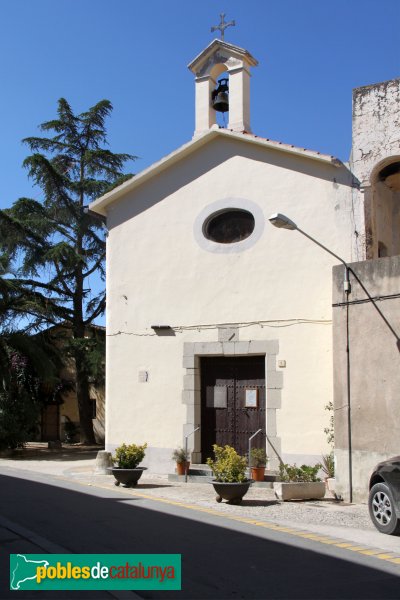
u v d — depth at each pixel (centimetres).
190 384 1341
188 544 686
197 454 1319
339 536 754
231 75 1444
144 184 1488
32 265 2378
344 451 1041
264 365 1294
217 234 1386
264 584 548
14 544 682
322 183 1256
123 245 1491
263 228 1308
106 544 680
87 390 2484
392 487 764
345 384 1057
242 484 977
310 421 1188
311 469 1088
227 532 753
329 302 1206
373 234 1203
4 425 1928
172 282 1405
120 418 1416
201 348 1339
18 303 2234
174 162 1448
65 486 1161
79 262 2414
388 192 1385
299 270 1251
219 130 1370
